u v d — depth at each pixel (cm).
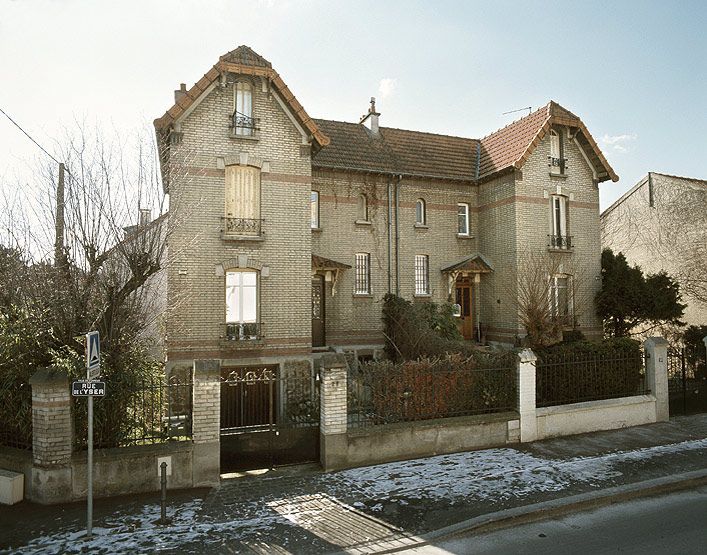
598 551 627
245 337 1483
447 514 733
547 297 1664
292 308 1537
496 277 2009
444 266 2070
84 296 944
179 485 840
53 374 787
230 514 740
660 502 804
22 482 791
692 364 1405
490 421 1063
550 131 2000
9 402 838
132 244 1007
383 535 673
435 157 2150
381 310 1948
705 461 970
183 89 1691
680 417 1320
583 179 2047
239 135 1504
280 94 1545
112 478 807
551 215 1988
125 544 646
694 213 2236
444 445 1021
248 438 938
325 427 934
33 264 967
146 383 917
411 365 1036
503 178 1988
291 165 1560
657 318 1905
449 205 2100
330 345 1852
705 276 2161
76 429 826
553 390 1188
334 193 1920
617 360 1268
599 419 1190
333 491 825
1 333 862
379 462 966
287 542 654
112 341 948
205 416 859
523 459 980
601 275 2044
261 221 1512
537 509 746
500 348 1812
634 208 2528
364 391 1017
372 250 1959
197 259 1448
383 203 1995
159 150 1204
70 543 648
